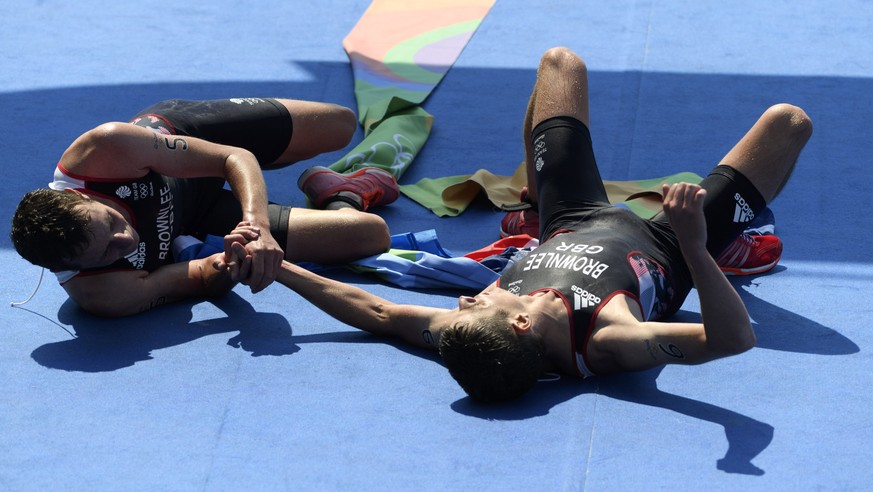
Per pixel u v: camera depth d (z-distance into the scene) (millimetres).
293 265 5328
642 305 4871
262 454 4375
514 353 4520
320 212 5852
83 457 4352
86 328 5324
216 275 5473
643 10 10039
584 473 4219
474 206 6805
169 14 10039
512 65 8938
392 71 8711
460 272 5727
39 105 8094
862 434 4469
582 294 4762
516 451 4359
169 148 5246
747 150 5262
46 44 9289
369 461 4320
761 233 6148
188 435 4500
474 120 8023
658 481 4172
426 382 4898
